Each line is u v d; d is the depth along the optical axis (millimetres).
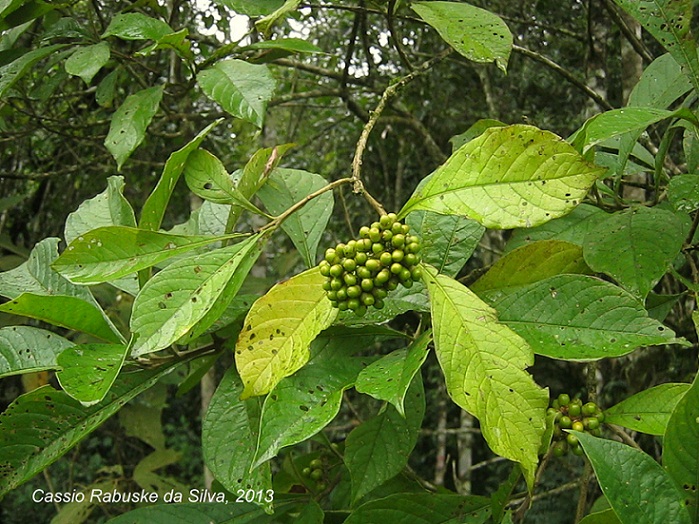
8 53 694
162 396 1226
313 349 495
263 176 546
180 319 411
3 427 473
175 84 738
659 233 521
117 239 446
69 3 664
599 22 1037
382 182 1735
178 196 1690
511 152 398
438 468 1409
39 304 462
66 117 1335
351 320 495
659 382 1119
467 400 381
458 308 398
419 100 1482
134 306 416
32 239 1456
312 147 1791
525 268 516
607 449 363
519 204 394
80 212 581
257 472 495
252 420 517
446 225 521
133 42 995
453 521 488
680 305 934
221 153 1632
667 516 352
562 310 453
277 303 427
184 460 2354
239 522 559
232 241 579
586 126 469
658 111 468
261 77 573
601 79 1019
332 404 413
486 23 562
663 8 492
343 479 663
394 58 1358
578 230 593
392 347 1688
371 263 409
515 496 553
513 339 389
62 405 481
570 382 1562
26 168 1512
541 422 379
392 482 645
